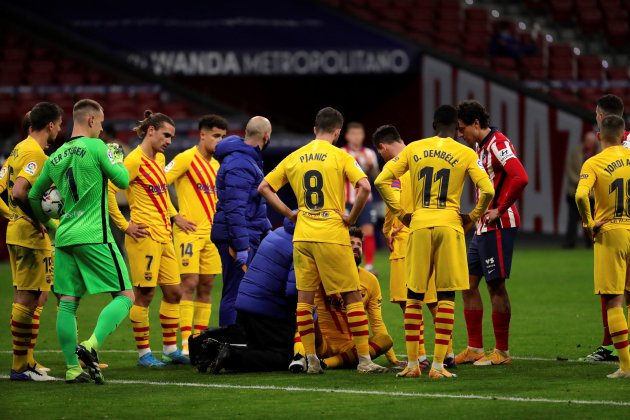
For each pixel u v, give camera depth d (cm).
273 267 3128
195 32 8500
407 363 3144
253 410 2503
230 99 8631
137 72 8494
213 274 3669
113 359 3412
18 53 8556
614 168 2938
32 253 3002
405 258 3152
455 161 2939
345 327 3195
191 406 2561
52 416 2466
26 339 2995
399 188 3200
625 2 10200
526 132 8038
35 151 3006
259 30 8462
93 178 2891
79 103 2961
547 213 7994
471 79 8162
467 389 2739
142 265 3266
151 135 3350
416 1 9381
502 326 3203
